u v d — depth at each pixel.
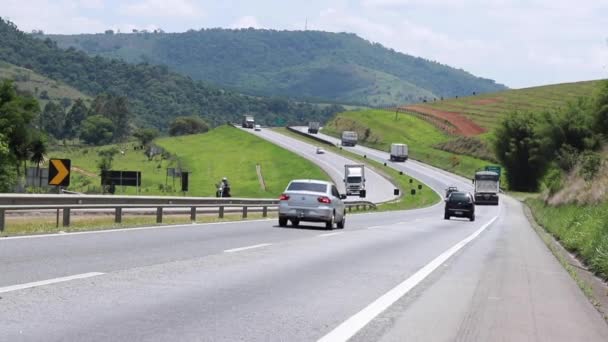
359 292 12.38
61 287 11.17
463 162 153.38
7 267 13.14
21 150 84.00
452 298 12.23
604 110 115.81
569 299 12.82
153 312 9.58
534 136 131.25
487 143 160.00
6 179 71.62
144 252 16.92
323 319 9.69
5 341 7.54
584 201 36.94
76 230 22.59
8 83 85.25
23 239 18.59
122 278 12.54
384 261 17.97
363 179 107.56
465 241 27.66
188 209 39.53
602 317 11.09
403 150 158.75
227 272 14.12
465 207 51.19
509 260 20.28
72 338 7.82
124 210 35.19
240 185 132.00
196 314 9.60
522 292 13.45
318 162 146.25
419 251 21.66
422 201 97.06
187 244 19.58
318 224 34.47
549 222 42.22
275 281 13.22
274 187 126.44
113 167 162.25
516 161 132.50
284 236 24.42
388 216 53.25
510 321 10.20
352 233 28.64
